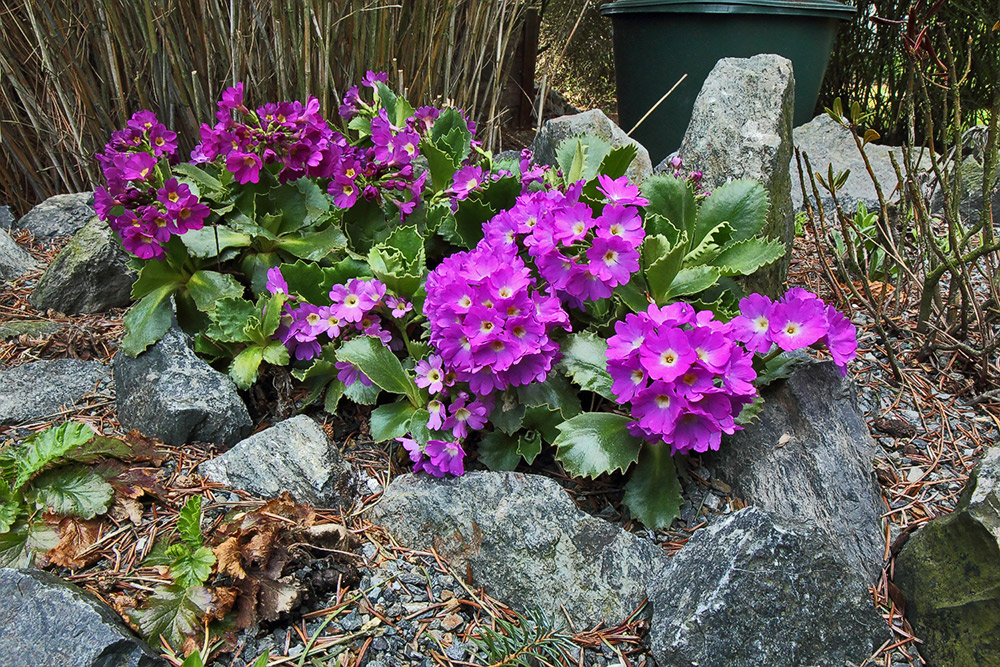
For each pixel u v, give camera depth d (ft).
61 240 2.81
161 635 1.40
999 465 1.47
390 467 1.81
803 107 3.76
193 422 1.80
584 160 2.13
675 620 1.41
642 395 1.53
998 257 2.14
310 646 1.41
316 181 2.22
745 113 2.39
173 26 2.70
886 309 2.34
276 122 2.08
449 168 2.18
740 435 1.77
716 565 1.43
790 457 1.71
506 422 1.73
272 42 2.82
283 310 1.93
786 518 1.56
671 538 1.66
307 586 1.49
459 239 2.02
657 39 3.67
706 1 3.44
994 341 1.96
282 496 1.61
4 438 1.84
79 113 2.84
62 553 1.54
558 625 1.49
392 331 2.00
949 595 1.45
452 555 1.59
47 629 1.32
